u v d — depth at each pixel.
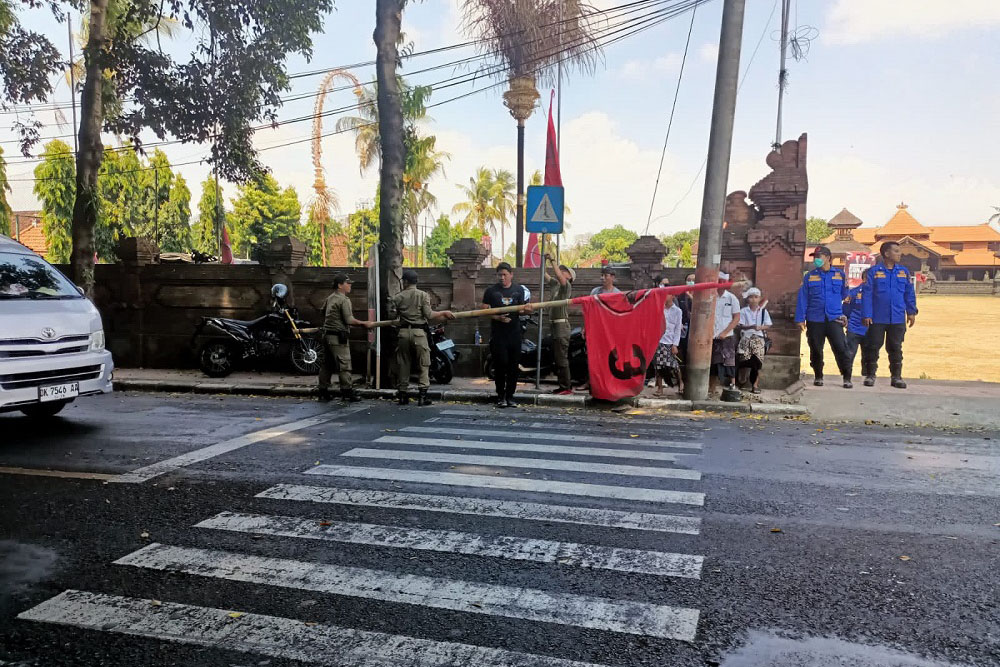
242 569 3.70
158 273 13.16
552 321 9.90
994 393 9.70
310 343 12.22
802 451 6.50
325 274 12.55
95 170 12.41
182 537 4.19
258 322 12.05
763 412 8.64
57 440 6.95
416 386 10.80
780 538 4.14
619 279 11.77
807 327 10.42
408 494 5.04
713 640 2.93
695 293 9.24
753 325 9.73
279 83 12.80
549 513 4.62
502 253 54.59
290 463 5.98
